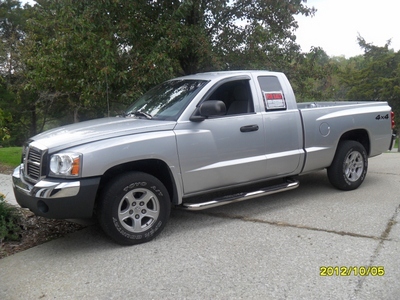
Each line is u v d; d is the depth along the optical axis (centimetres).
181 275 409
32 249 491
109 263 443
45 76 1017
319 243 472
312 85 1079
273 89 604
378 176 804
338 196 657
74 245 497
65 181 446
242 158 560
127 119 554
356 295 362
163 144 493
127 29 824
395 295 360
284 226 530
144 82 805
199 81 571
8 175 914
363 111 693
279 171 600
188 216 587
